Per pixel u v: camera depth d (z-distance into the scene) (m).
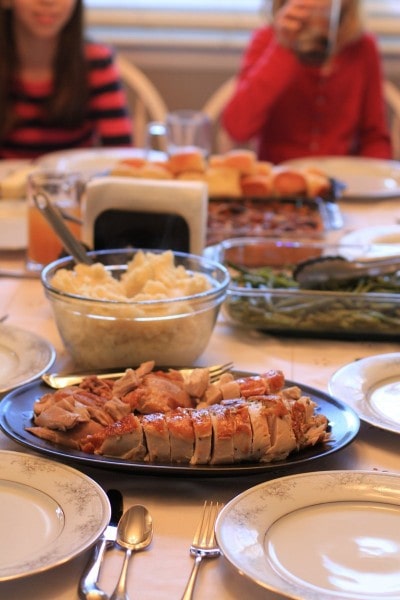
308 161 3.09
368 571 1.11
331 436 1.32
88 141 3.67
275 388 1.38
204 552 1.15
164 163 2.56
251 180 2.54
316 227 2.31
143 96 4.21
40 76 3.54
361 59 3.79
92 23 4.78
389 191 2.71
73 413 1.30
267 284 1.86
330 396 1.41
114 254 1.72
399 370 1.55
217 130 4.81
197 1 4.81
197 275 1.64
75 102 3.52
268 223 2.33
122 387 1.37
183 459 1.26
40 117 3.55
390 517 1.19
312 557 1.13
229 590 1.11
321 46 3.38
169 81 4.89
